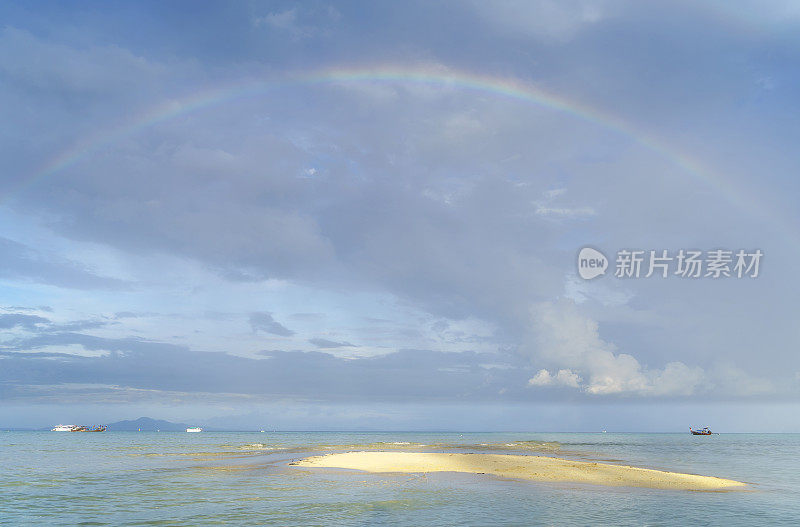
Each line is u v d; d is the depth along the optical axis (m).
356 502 39.12
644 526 31.59
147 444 156.12
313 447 129.12
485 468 63.62
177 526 30.78
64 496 42.25
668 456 111.06
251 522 31.91
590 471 60.66
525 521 32.69
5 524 31.58
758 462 93.56
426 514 34.62
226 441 197.12
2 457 91.06
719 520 33.75
